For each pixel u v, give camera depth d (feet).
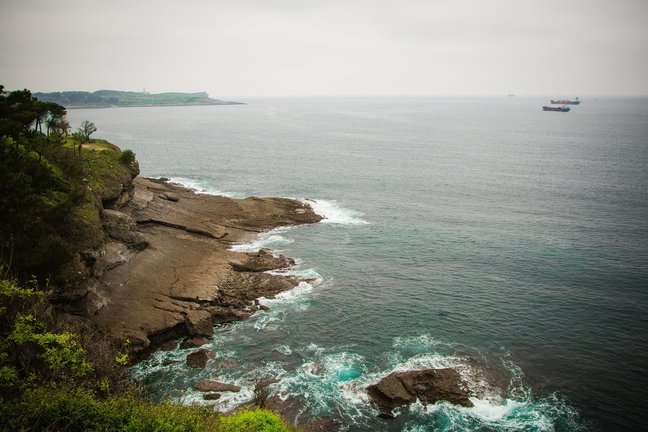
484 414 113.70
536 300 171.01
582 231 243.81
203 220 240.53
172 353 139.44
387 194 329.72
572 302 168.96
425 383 121.39
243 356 137.90
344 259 210.59
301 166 436.35
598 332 149.69
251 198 282.77
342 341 145.79
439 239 236.02
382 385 120.37
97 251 153.69
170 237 213.87
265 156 494.59
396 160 470.80
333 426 109.91
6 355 83.56
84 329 130.21
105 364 102.17
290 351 140.56
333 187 351.46
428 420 111.55
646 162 441.27
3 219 130.31
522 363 134.10
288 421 110.83
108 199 200.23
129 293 158.92
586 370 130.93
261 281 182.60
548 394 120.98
